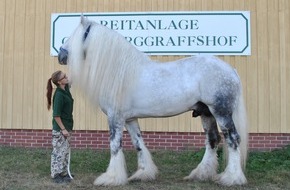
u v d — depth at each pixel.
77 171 6.52
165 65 5.60
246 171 6.46
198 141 8.38
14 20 9.01
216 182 5.52
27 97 8.86
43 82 8.85
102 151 8.31
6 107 8.88
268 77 8.36
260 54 8.41
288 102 8.28
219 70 5.41
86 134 8.62
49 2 8.94
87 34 5.59
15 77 8.91
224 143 5.50
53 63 8.85
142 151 5.80
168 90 5.40
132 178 5.68
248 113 8.34
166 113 5.50
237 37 8.48
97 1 8.83
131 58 5.51
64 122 5.67
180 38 8.58
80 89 5.62
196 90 5.42
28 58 8.91
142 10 8.70
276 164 6.95
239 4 8.53
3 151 8.18
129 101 5.46
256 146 8.27
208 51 8.52
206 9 8.56
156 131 8.45
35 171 6.46
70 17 8.86
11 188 5.36
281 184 5.63
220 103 5.34
